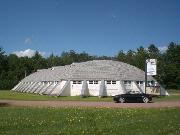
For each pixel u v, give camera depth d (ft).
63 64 428.15
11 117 72.28
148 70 178.70
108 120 67.21
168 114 78.43
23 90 261.85
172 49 337.52
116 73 197.26
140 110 89.25
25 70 383.45
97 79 192.13
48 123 62.49
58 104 123.24
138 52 376.89
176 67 311.88
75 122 64.13
